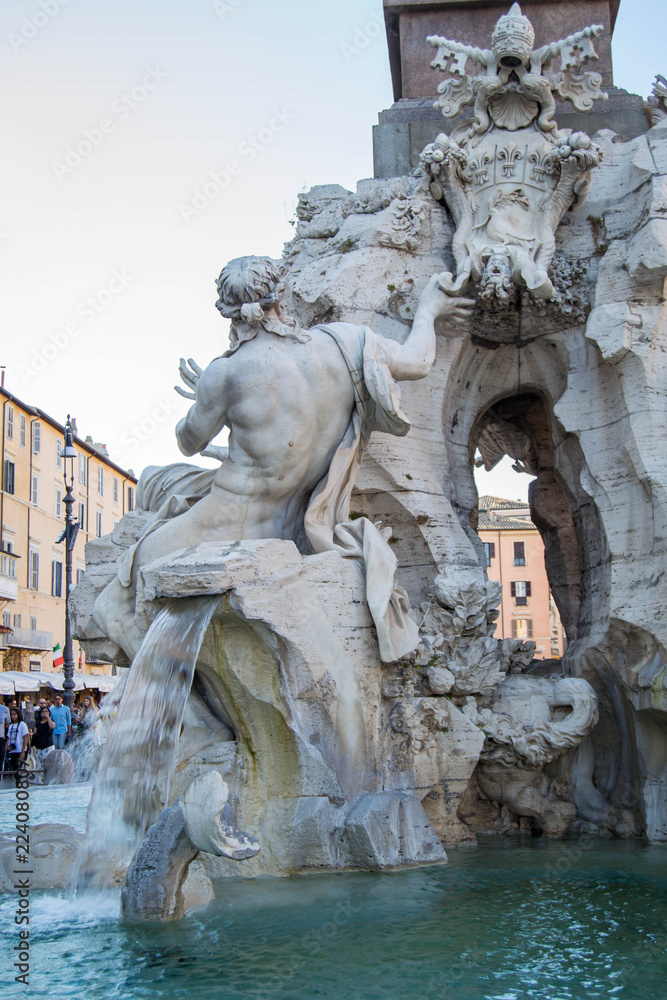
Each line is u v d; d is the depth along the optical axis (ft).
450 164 27.50
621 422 26.04
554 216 27.22
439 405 28.07
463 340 28.32
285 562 20.38
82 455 113.09
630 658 25.22
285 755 19.97
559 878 19.54
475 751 23.75
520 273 26.48
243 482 22.94
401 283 27.63
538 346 28.81
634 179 26.96
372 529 22.45
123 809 19.13
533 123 27.84
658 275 25.40
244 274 22.30
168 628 19.52
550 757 24.50
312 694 19.97
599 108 30.63
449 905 17.49
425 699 22.84
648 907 17.33
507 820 25.55
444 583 25.46
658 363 25.64
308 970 14.28
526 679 26.35
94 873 18.79
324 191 30.40
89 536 115.24
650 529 25.21
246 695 19.81
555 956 14.82
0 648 100.63
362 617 21.50
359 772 20.76
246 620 19.21
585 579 28.02
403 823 20.47
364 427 23.68
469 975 14.05
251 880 19.34
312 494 23.67
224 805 16.06
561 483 29.14
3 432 103.55
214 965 14.52
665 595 24.26
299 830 19.65
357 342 23.54
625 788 25.64
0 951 15.20
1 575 99.76
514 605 120.88
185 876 17.28
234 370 22.44
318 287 27.40
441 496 27.48
